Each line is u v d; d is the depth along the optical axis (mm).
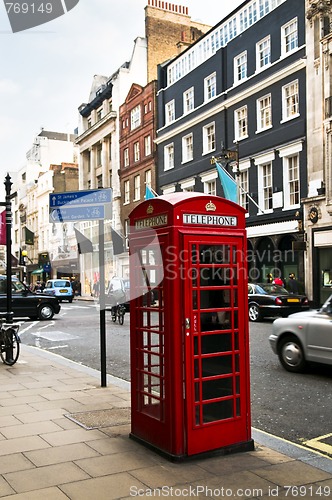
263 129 25078
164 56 43406
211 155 29219
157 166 36000
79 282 35656
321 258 21859
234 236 4570
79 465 4113
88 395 6734
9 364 9375
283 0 24219
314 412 6211
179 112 33219
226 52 28344
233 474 3953
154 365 4570
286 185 23781
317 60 21844
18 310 19297
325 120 21375
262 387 7559
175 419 4191
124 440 4766
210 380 4387
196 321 4301
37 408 6020
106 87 44594
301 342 8367
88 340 13516
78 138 50500
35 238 41875
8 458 4289
